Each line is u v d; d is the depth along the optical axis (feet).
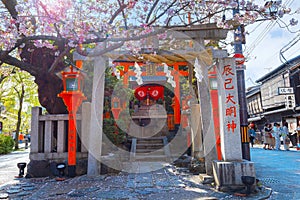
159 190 17.15
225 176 16.99
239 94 23.18
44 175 23.07
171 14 16.30
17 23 16.44
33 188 18.11
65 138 24.85
